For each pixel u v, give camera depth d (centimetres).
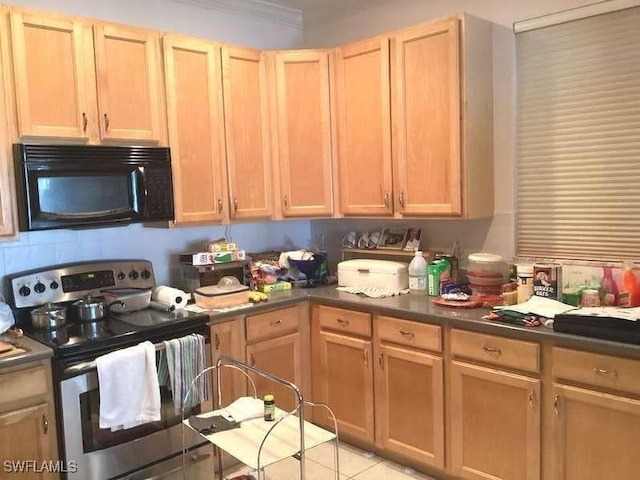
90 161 266
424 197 306
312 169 350
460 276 327
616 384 213
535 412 237
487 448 257
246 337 303
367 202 335
